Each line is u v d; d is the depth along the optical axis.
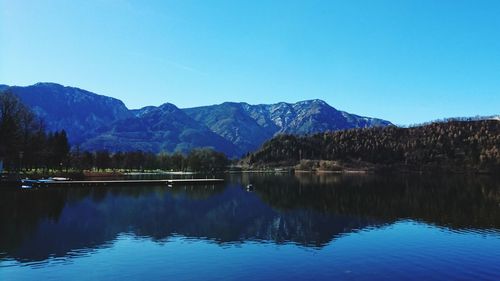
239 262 36.06
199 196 94.19
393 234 48.78
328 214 65.75
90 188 106.94
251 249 40.88
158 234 47.78
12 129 109.50
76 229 49.56
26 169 138.88
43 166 146.12
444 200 87.88
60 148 154.38
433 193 106.44
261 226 54.22
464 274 33.16
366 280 31.62
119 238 45.19
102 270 33.44
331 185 141.38
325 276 32.53
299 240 45.25
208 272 33.22
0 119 111.62
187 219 58.97
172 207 72.19
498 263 36.03
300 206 76.56
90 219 56.75
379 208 73.50
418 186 135.88
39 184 106.81
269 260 36.81
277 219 60.31
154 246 41.66
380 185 141.12
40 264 34.97
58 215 59.31
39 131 128.88
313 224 55.97
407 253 39.50
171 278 31.66
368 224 56.12
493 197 95.00
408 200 87.94
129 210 66.75
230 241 44.47
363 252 39.91
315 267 34.84
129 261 36.03
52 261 35.88
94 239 44.44
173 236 46.84
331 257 38.00
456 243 43.81
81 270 33.41
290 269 34.19
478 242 44.22
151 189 109.81
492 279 31.83
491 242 44.19
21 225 51.12
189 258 37.19
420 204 80.06
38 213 60.56
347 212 68.25
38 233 46.78
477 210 70.56
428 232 50.03
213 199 88.06
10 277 31.58
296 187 129.88
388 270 34.12
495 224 55.72
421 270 34.12
